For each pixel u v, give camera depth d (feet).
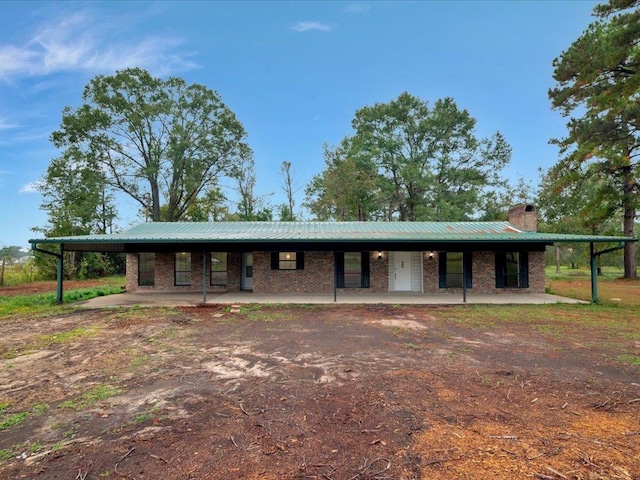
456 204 90.89
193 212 103.81
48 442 9.34
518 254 45.44
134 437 9.53
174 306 34.86
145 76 86.84
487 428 9.82
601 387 12.98
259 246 41.96
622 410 10.98
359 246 40.96
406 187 98.94
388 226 51.70
